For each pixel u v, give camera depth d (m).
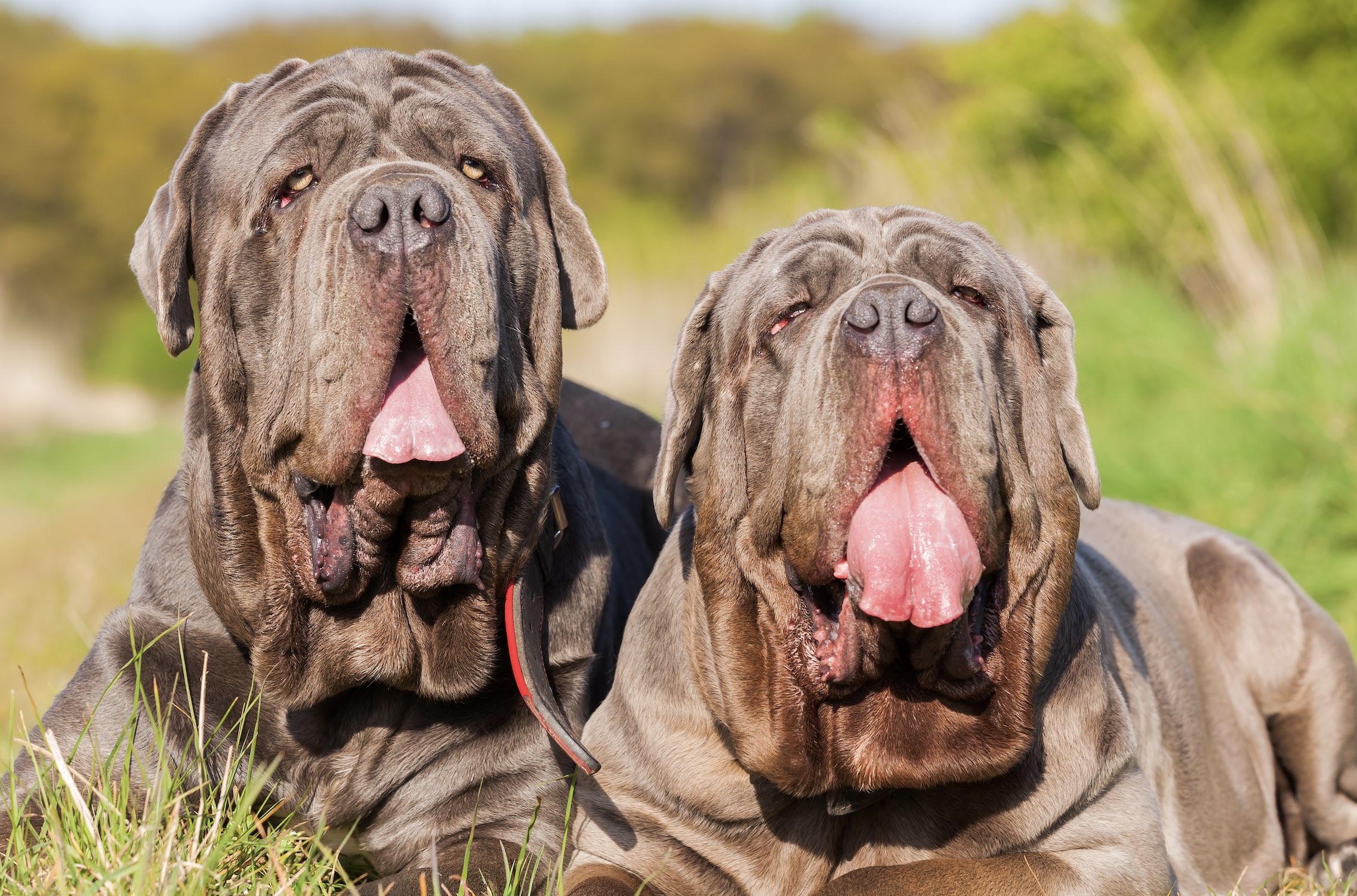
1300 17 15.78
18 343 32.06
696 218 25.27
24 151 46.75
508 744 3.95
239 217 3.75
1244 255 10.26
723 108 52.88
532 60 58.09
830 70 54.97
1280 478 7.54
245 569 3.77
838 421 3.25
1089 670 3.72
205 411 3.84
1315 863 4.86
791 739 3.51
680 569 3.91
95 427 27.98
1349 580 6.64
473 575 3.74
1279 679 4.91
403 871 3.73
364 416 3.47
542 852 3.82
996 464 3.28
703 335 3.85
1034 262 13.17
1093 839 3.56
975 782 3.49
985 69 18.38
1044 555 3.51
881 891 3.30
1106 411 9.84
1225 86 15.35
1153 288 11.18
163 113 48.47
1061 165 15.70
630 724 3.85
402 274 3.43
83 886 3.00
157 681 3.83
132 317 39.44
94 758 3.67
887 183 14.52
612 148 52.66
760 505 3.54
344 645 3.77
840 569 3.34
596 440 5.78
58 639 6.75
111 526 12.28
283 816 3.86
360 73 3.91
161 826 3.40
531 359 3.99
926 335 3.20
